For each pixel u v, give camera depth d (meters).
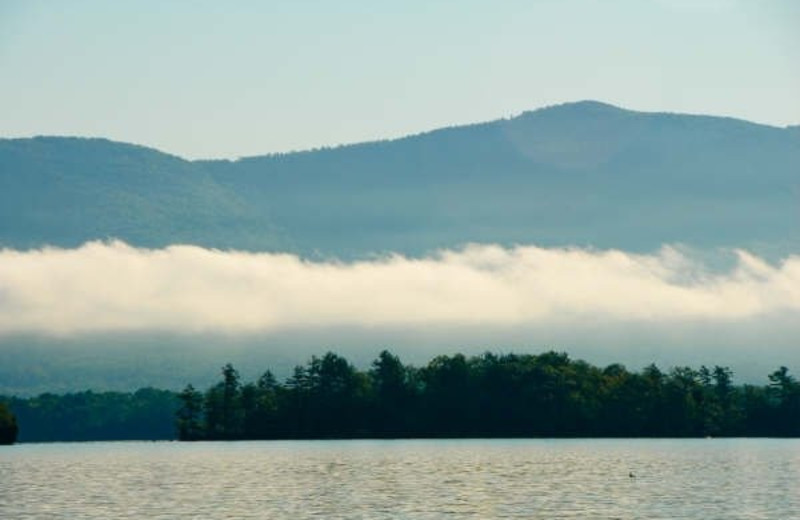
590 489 153.12
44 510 129.88
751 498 139.62
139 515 124.56
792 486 157.38
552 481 168.12
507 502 135.62
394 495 146.00
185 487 161.88
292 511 127.50
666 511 125.44
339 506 132.25
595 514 123.00
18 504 136.88
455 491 151.00
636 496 142.62
